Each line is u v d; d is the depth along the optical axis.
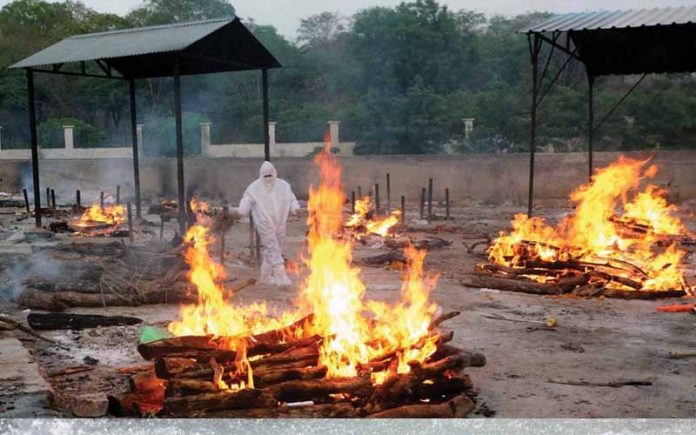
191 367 6.27
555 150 41.44
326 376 6.60
